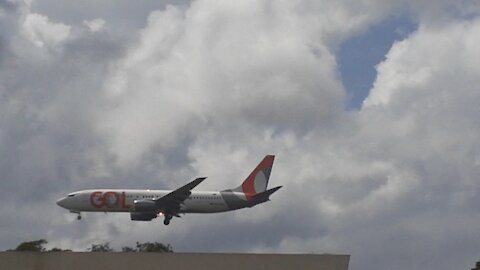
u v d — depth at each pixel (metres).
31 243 91.31
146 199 152.88
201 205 157.00
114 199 152.50
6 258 67.69
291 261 69.94
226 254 69.19
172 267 68.38
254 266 69.25
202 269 68.44
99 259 68.12
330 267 70.38
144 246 95.00
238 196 159.50
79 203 152.50
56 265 67.81
